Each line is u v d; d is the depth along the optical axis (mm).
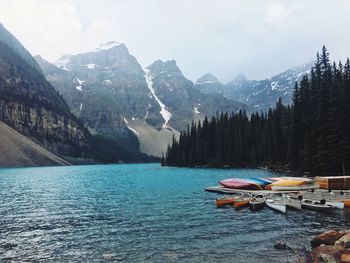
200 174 115438
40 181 98750
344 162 78125
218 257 23141
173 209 42969
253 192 57281
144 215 39062
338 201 42281
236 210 41875
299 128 102562
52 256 24062
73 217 38969
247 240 27422
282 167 116812
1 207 47281
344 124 78250
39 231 31875
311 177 83750
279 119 126938
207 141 183000
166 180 94438
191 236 28906
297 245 25531
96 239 28500
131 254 24109
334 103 80875
